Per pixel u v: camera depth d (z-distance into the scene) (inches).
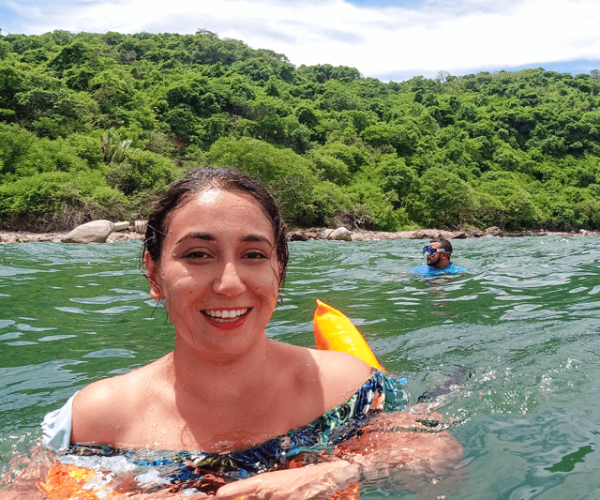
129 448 51.8
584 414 67.7
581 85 4097.0
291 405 54.9
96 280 234.7
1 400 84.2
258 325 49.7
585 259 311.3
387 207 1393.9
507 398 74.7
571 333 119.7
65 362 107.3
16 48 2989.7
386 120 2684.5
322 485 46.0
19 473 51.6
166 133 1795.0
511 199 1574.8
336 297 189.8
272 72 3508.9
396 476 49.4
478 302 173.2
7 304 173.9
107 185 1067.3
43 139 1142.3
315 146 2012.8
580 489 47.9
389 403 63.6
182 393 53.1
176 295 47.7
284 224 55.3
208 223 47.0
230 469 50.1
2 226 862.5
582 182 2335.1
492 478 50.2
